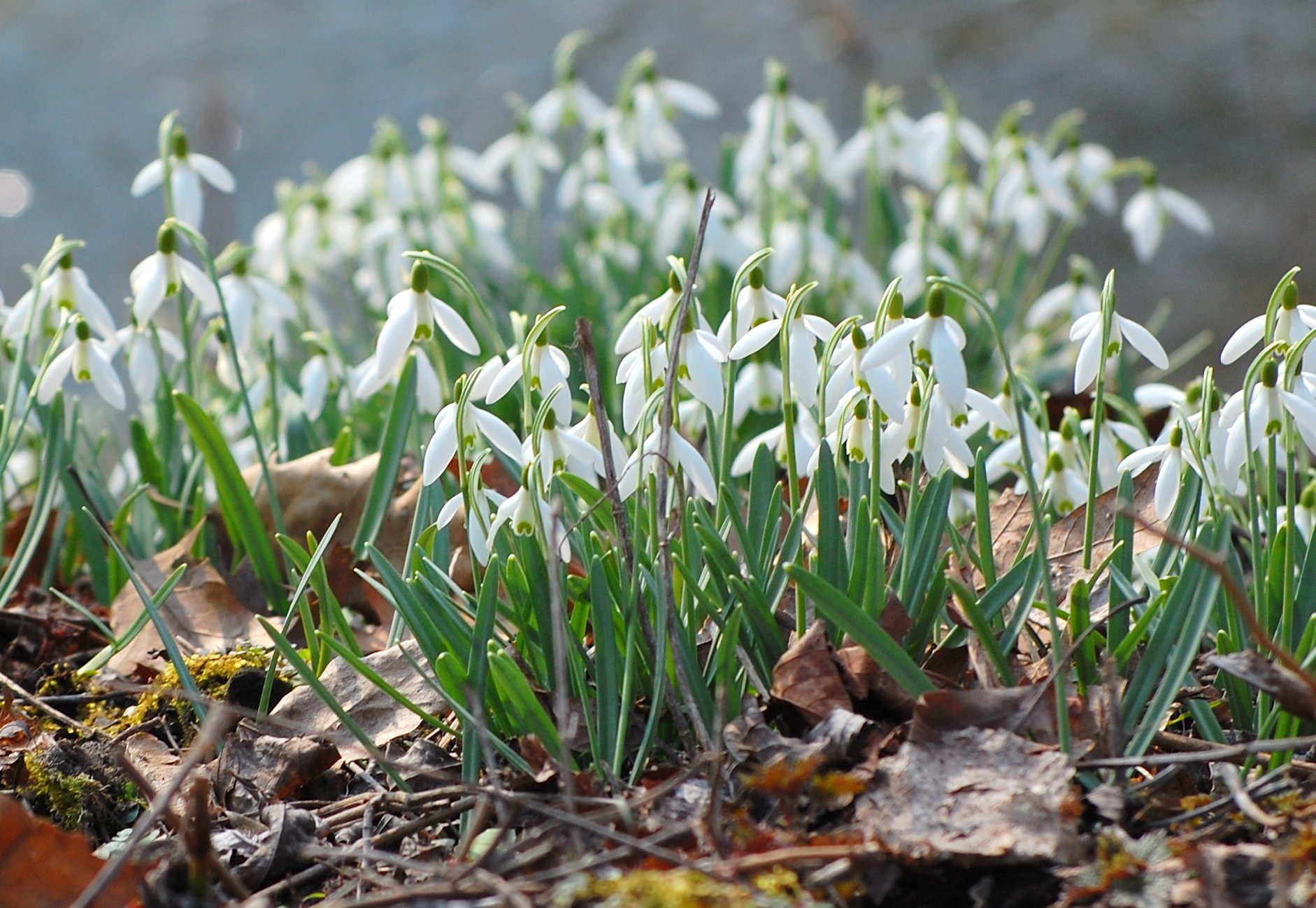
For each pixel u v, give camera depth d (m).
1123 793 1.37
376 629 1.52
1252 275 3.32
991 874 1.35
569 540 1.44
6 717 1.47
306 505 1.56
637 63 1.95
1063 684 1.37
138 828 1.33
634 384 1.41
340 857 1.37
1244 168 3.71
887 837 1.35
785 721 1.41
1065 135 1.93
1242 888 1.33
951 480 1.41
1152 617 1.40
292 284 1.90
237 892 1.36
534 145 2.04
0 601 1.52
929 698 1.38
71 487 1.56
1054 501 1.48
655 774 1.40
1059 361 1.88
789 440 1.42
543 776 1.39
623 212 2.02
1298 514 1.46
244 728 1.43
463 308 1.76
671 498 1.43
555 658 1.40
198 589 1.53
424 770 1.39
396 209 1.94
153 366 1.58
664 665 1.39
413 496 1.54
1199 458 1.41
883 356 1.38
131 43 4.95
